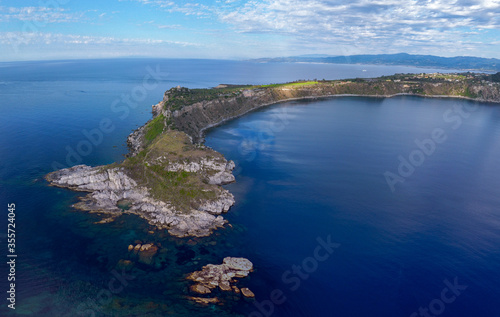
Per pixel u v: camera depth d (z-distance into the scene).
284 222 99.75
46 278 73.00
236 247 86.62
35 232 89.31
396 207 110.69
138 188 111.88
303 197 117.00
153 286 71.69
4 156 142.12
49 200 105.81
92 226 93.00
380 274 77.88
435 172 143.62
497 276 77.75
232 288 71.94
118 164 119.12
